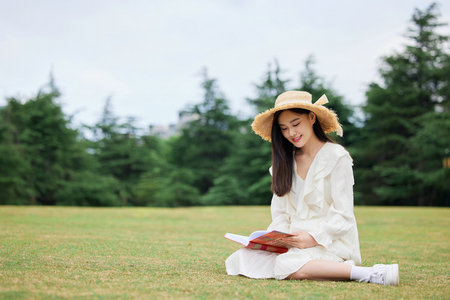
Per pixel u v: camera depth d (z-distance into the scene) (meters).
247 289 2.12
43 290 1.96
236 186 31.92
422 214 10.52
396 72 28.66
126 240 4.73
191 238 5.24
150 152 38.53
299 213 2.83
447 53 28.61
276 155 2.97
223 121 37.91
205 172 35.69
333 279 2.50
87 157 33.59
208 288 2.13
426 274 2.84
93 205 32.12
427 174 26.02
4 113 30.45
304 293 2.04
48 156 31.69
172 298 1.86
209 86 37.56
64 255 3.30
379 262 3.48
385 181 28.62
